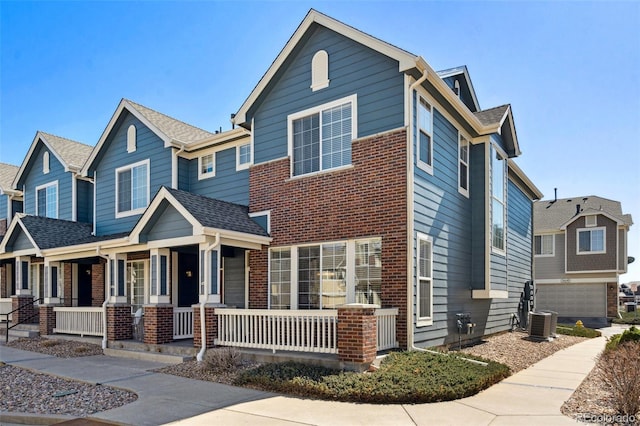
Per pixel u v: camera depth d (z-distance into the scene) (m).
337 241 11.16
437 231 11.33
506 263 15.03
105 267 17.80
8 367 10.62
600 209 28.33
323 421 6.18
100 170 18.05
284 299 12.05
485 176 13.63
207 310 10.80
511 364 10.57
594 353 13.02
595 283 28.33
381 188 10.54
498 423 6.15
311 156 12.01
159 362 10.91
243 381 8.31
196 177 15.65
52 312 15.39
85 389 8.34
